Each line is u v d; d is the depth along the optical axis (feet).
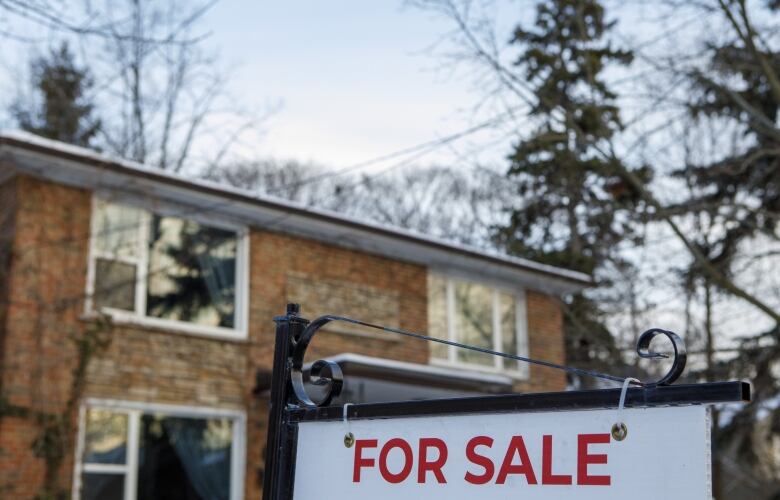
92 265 40.01
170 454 40.75
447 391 45.50
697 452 6.79
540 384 56.13
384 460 8.68
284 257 46.62
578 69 47.62
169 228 43.21
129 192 40.91
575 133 45.21
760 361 54.75
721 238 53.21
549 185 55.11
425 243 50.06
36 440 36.42
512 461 7.79
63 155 37.99
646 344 7.40
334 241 48.65
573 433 7.47
